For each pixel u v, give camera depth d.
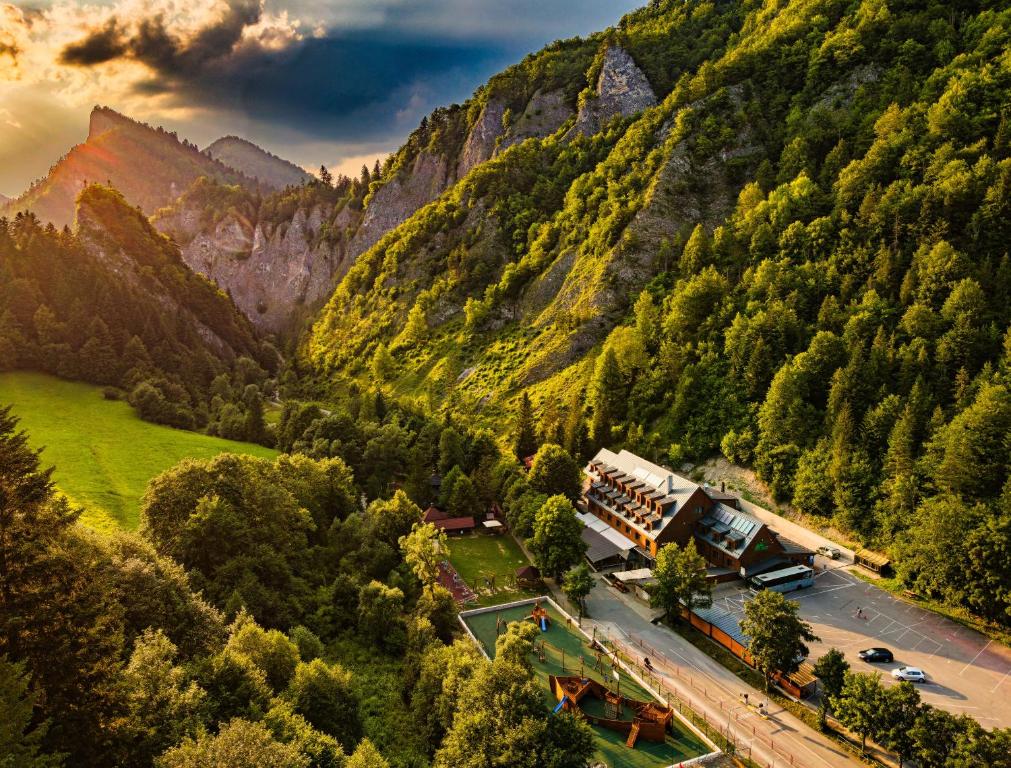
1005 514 69.31
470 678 49.59
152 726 33.16
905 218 110.75
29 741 26.22
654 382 119.44
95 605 35.69
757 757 52.94
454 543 98.81
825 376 99.81
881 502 84.69
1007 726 55.25
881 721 50.12
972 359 87.50
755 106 163.12
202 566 62.88
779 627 59.72
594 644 69.50
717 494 93.75
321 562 78.12
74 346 156.75
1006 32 130.12
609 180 173.12
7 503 33.91
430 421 132.00
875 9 159.88
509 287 179.62
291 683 45.94
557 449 103.81
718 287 123.44
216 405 162.38
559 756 41.34
